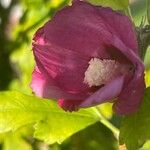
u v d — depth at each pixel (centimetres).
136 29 36
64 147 57
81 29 35
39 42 35
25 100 42
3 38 65
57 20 35
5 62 63
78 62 36
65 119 42
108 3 38
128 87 33
